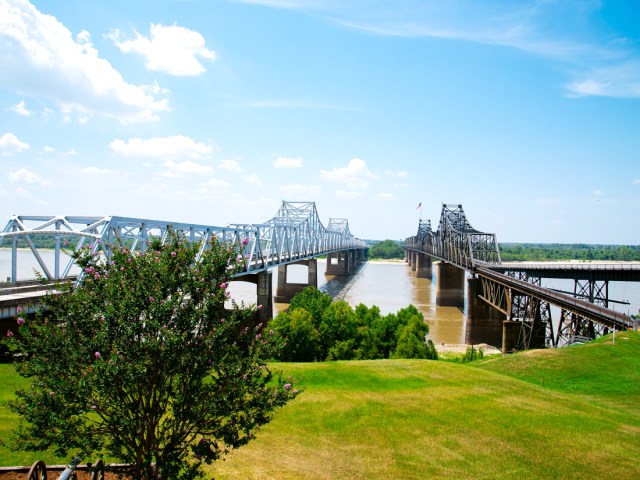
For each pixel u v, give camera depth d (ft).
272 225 266.77
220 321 39.58
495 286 216.74
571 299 143.64
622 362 105.60
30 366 35.32
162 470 34.37
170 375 36.68
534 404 78.84
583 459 59.72
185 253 39.52
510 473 56.18
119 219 121.29
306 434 65.77
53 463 49.93
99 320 36.58
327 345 168.96
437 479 54.90
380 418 71.05
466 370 96.99
